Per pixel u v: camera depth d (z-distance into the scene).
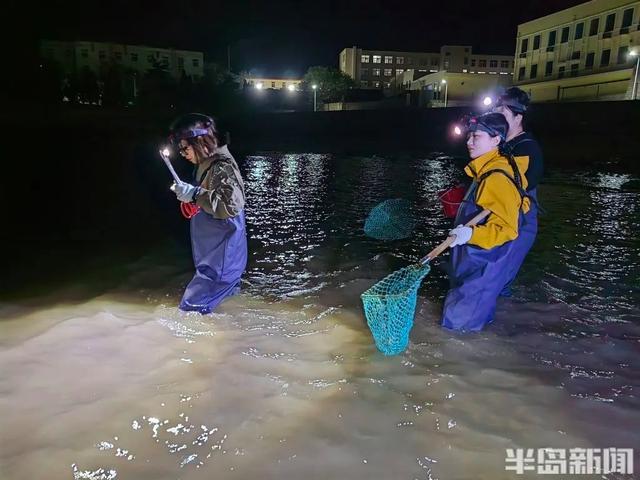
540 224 7.99
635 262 5.81
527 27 53.28
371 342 3.67
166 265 5.61
